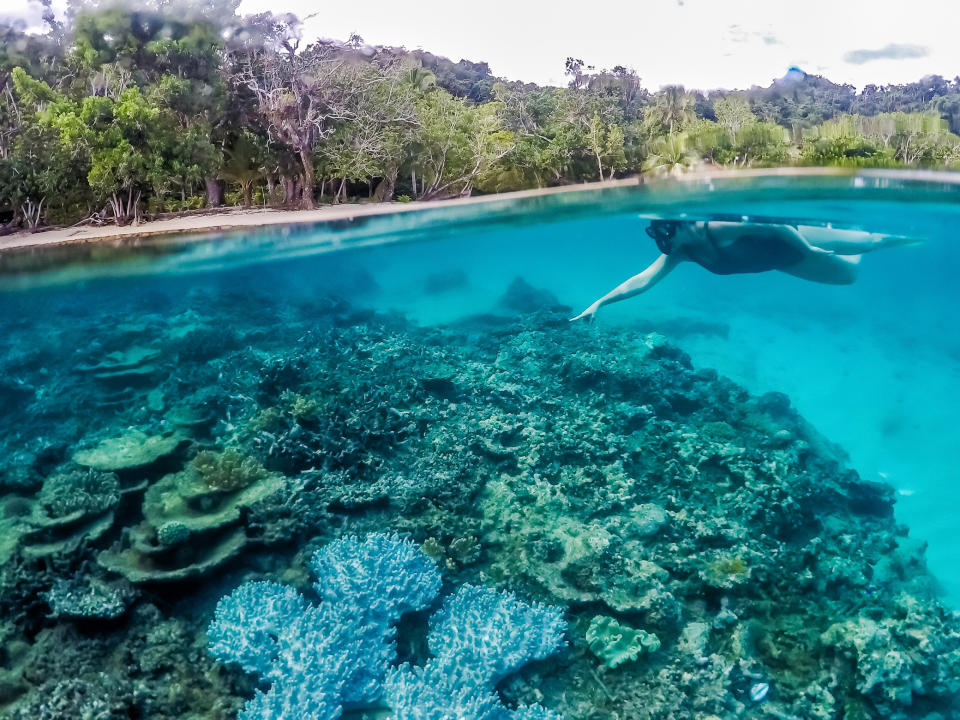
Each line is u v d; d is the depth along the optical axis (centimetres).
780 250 725
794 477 826
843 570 689
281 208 1173
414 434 870
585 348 1241
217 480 646
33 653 527
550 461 829
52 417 1012
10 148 968
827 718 515
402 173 1228
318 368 1013
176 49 968
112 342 1298
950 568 841
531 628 543
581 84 1187
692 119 1114
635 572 623
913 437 1225
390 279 3238
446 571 627
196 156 1035
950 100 1020
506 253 2708
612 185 1195
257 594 558
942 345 1872
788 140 1041
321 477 742
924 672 543
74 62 1009
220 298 1734
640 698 523
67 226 1040
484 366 1126
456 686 493
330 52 1108
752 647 581
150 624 552
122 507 667
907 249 2052
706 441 900
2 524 669
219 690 504
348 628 521
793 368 1644
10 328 1531
